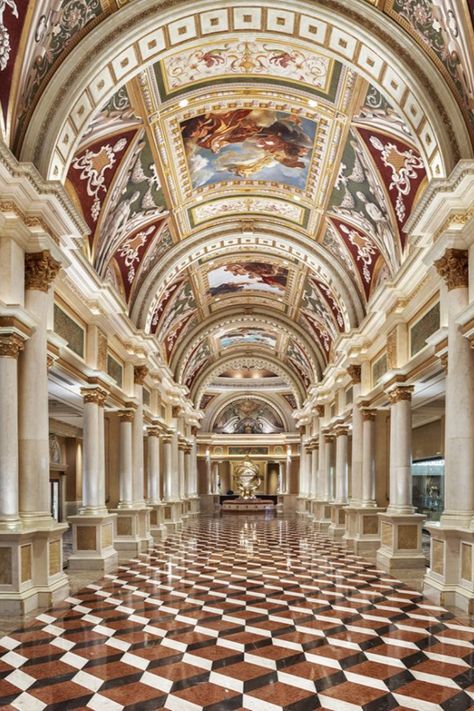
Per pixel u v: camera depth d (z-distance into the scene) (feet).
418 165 37.91
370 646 22.54
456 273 30.60
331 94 38.34
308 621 26.63
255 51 36.24
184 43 33.99
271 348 117.50
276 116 42.93
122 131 38.96
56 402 51.70
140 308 59.16
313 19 32.12
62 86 29.91
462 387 29.91
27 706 16.78
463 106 29.68
